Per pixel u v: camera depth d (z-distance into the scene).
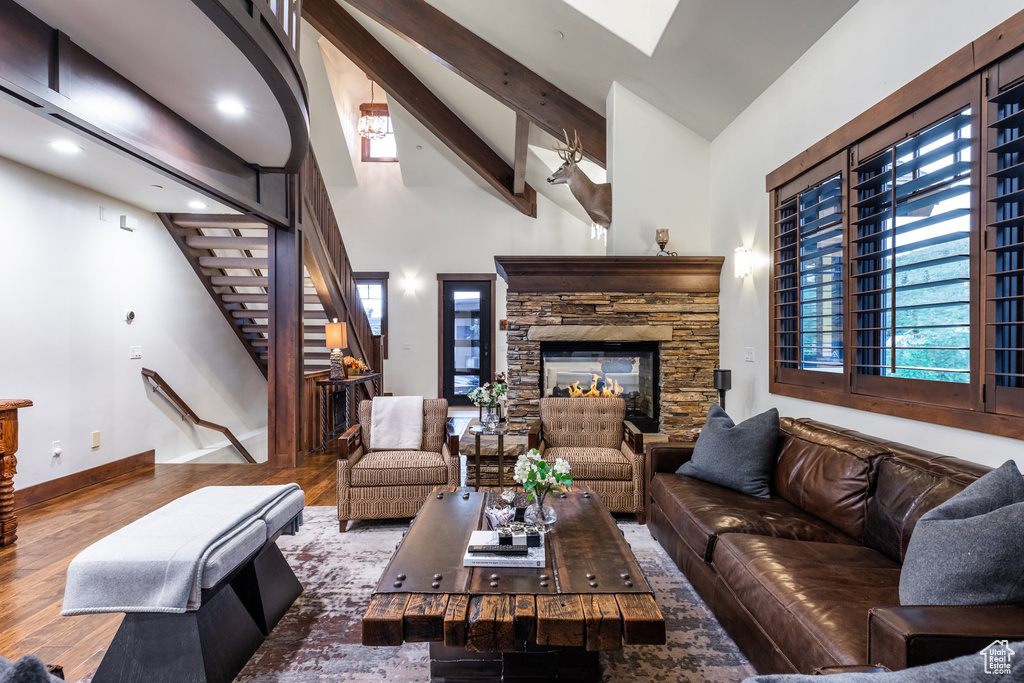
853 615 1.45
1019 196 1.87
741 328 4.20
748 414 4.11
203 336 5.67
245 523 1.99
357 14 6.02
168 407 5.11
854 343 2.85
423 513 2.28
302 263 4.82
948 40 2.21
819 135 3.16
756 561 1.84
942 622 1.13
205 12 1.94
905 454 2.05
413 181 8.43
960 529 1.29
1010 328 1.99
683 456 3.12
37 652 1.94
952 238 2.19
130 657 1.70
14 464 2.99
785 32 3.25
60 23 2.04
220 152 3.45
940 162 2.30
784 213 3.61
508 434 4.54
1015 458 1.92
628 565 1.75
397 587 1.59
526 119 5.38
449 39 5.01
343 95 7.78
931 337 2.36
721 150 4.56
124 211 4.53
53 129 2.93
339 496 3.18
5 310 3.48
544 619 1.42
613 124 4.71
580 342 4.73
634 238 4.73
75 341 4.03
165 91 2.66
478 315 8.61
